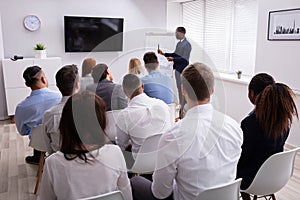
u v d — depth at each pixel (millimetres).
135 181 1739
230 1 5207
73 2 5605
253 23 4793
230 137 1400
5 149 3752
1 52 4918
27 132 2787
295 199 2574
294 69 3691
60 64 5160
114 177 1281
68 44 5609
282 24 3797
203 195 1305
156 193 1435
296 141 3740
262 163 1804
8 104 4926
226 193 1385
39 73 2736
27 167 3234
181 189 1410
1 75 4996
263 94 1739
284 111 1699
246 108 4523
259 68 4270
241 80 4555
